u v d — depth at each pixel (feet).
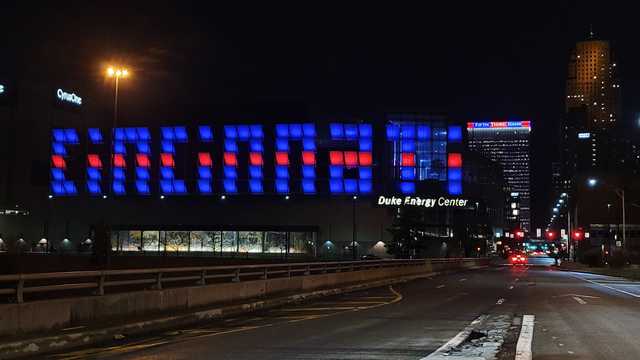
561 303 82.58
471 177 488.85
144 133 315.99
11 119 326.03
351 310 74.13
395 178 304.50
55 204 317.42
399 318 64.18
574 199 445.78
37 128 329.72
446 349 42.75
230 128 310.45
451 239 387.14
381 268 142.00
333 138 304.50
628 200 416.46
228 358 39.55
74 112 340.39
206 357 40.04
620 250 280.92
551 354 40.32
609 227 399.03
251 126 308.81
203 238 306.96
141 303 57.98
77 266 154.71
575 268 254.47
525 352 41.11
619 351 41.55
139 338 50.60
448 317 64.80
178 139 314.35
